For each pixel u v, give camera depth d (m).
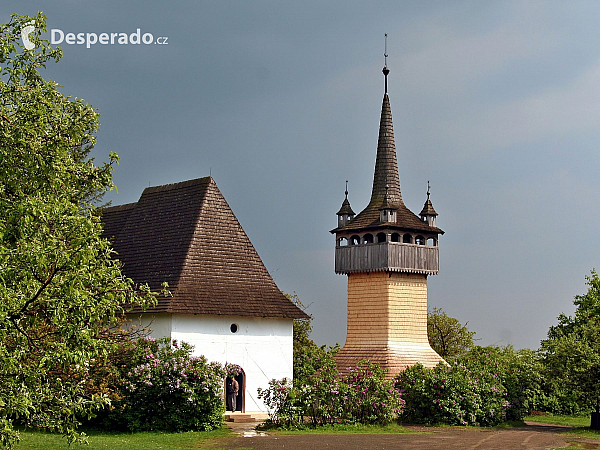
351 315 54.16
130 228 47.38
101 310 19.61
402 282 53.00
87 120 20.73
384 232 52.78
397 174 57.12
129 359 35.16
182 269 41.56
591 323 42.56
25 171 19.19
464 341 71.88
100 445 27.89
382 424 38.47
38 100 19.94
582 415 51.56
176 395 34.34
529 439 33.72
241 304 42.09
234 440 31.53
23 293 18.11
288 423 36.22
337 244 55.41
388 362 50.47
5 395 17.48
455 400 40.88
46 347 18.88
